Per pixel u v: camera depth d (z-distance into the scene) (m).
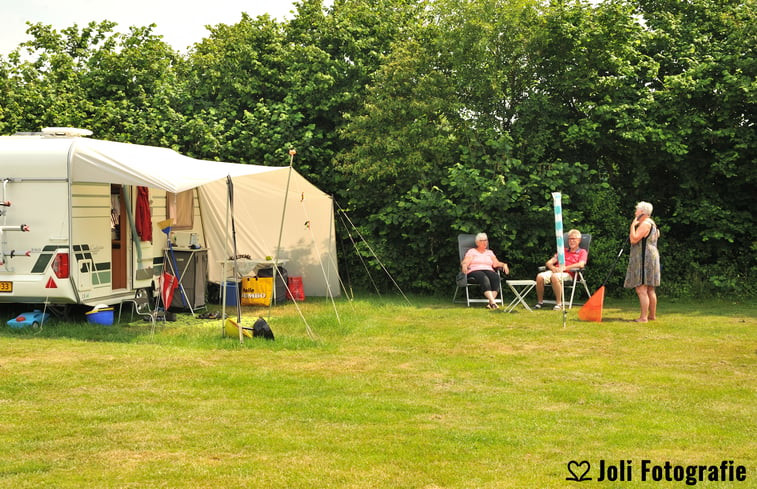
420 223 13.32
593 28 13.20
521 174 13.34
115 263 10.71
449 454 4.93
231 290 12.38
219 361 7.86
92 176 9.37
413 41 14.16
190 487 4.34
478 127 13.70
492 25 13.65
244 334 9.13
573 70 13.45
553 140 13.63
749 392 6.63
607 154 14.45
